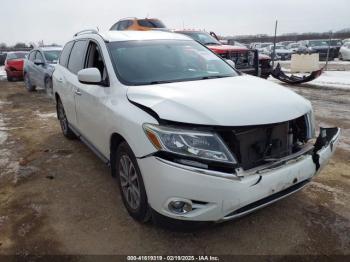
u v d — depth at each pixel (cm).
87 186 401
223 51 1023
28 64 1193
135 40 403
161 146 252
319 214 325
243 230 304
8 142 592
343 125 630
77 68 466
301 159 280
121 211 341
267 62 1203
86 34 470
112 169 356
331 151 309
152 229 309
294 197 356
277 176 259
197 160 246
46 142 580
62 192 388
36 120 759
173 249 283
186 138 249
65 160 489
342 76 1391
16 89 1339
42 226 320
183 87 312
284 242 286
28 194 386
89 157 498
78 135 486
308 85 1177
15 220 332
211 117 255
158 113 266
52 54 1095
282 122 270
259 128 267
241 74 401
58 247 289
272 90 313
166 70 366
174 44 416
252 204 260
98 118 363
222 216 251
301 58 1521
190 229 262
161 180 252
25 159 500
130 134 282
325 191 369
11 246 292
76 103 446
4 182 420
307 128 304
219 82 335
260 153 271
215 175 241
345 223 310
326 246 280
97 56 402
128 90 319
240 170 248
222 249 281
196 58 404
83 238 300
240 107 268
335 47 2592
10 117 805
